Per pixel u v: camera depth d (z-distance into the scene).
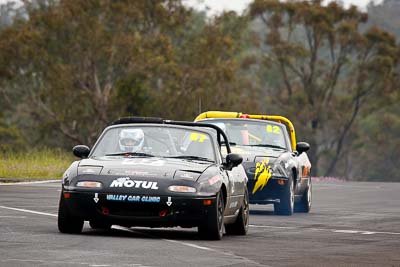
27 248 37.88
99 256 35.94
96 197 43.59
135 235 45.34
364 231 54.22
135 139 47.75
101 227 48.12
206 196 43.97
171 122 48.94
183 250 39.34
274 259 37.62
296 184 69.19
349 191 113.38
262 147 69.31
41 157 132.62
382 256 40.28
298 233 51.47
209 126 49.75
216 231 44.41
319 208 78.31
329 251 41.75
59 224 44.56
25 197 75.00
